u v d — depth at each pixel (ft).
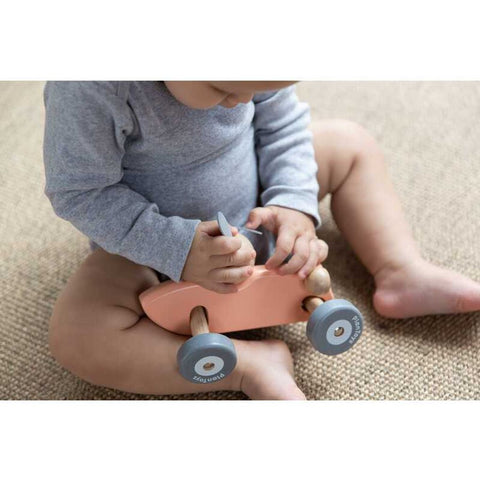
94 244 3.47
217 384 3.11
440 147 4.40
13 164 4.43
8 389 3.25
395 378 3.23
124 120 2.69
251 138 3.33
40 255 3.90
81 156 2.69
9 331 3.50
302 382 3.24
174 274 2.91
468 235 3.85
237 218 3.30
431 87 4.82
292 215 3.18
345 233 3.63
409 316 3.43
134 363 3.02
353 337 3.04
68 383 3.28
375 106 4.73
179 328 3.09
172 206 3.12
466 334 3.37
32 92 4.93
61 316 3.06
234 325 3.15
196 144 2.96
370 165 3.55
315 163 3.39
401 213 3.56
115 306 3.05
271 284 3.04
